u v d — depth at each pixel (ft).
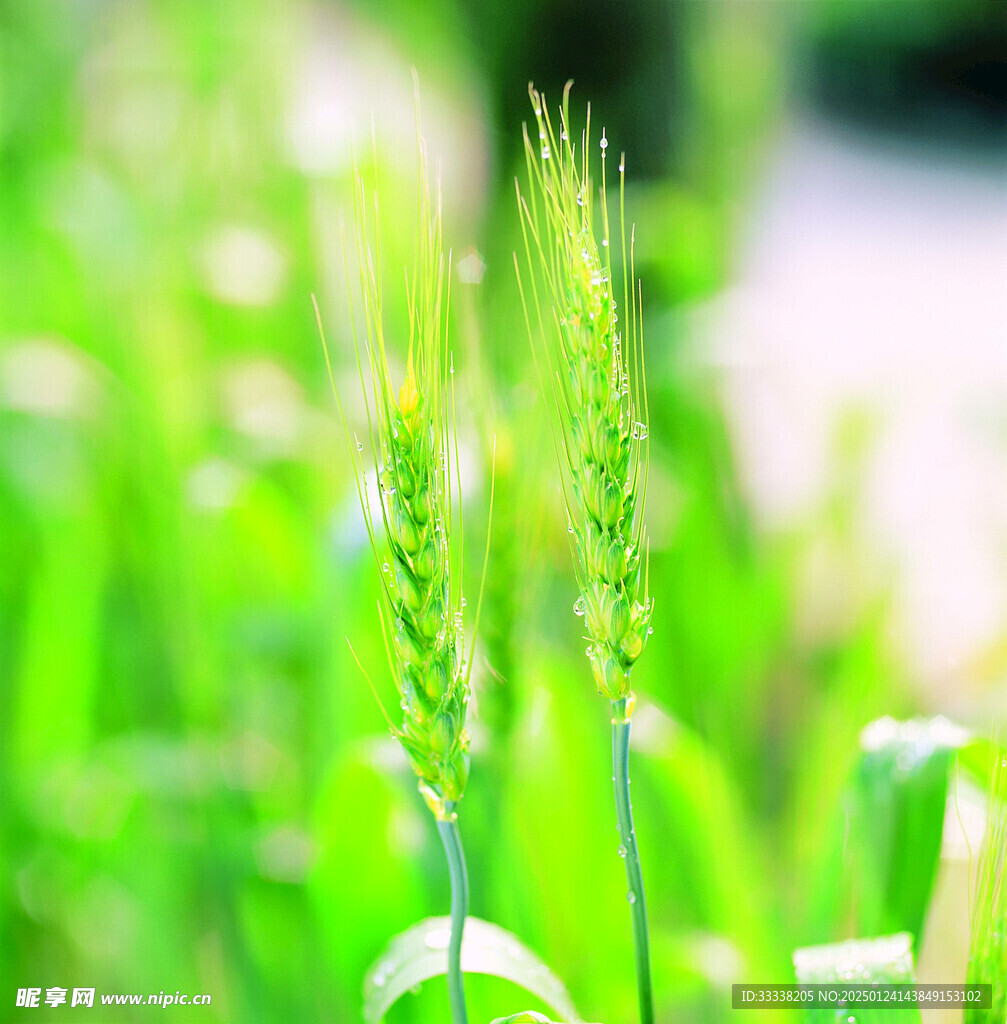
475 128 7.03
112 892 4.86
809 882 3.87
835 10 35.83
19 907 4.79
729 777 4.86
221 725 5.20
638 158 7.73
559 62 7.60
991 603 6.07
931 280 17.40
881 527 6.02
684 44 7.68
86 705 5.30
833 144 31.30
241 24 6.72
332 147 6.06
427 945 3.41
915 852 3.52
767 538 6.00
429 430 3.18
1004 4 39.60
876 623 4.67
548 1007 3.63
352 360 5.90
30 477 5.75
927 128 33.81
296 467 6.18
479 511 3.69
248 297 6.29
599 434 3.17
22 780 5.04
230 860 4.51
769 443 6.81
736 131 7.74
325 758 4.47
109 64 6.68
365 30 7.14
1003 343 11.82
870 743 3.57
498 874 3.63
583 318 3.18
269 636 5.49
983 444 7.73
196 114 6.42
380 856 3.67
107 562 5.38
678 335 6.63
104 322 5.79
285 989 4.08
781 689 5.43
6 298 6.13
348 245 5.90
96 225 6.14
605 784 4.03
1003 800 3.27
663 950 3.92
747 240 8.07
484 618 3.54
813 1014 3.36
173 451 5.53
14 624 5.48
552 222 3.23
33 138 6.51
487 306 4.18
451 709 3.18
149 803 4.75
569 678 4.02
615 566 3.17
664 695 5.18
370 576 4.31
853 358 7.88
